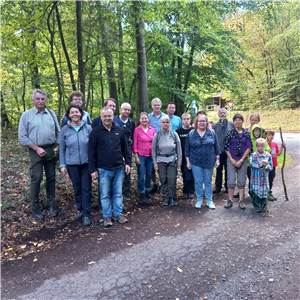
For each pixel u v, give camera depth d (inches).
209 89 589.3
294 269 154.3
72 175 218.1
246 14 565.9
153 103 271.0
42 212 228.1
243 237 190.7
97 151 211.6
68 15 351.9
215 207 247.0
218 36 507.5
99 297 137.5
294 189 295.1
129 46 405.7
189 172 267.1
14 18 311.4
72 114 214.5
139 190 256.5
